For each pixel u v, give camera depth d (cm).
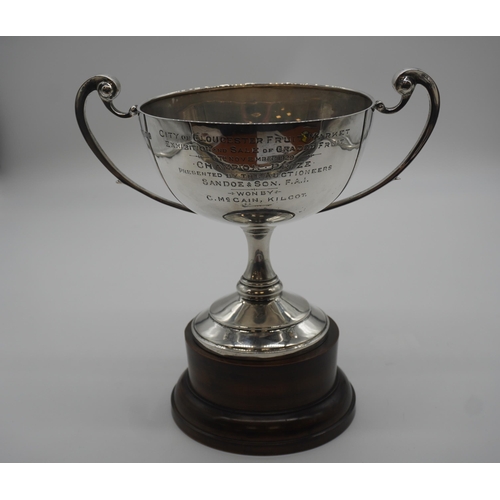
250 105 138
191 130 96
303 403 120
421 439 120
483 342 152
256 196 103
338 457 117
